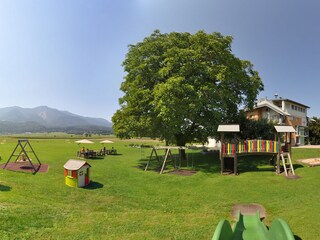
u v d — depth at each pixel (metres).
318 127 51.09
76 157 33.78
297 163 25.42
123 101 30.84
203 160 30.23
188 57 25.33
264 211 12.93
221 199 15.63
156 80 27.38
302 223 10.84
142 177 21.78
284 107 43.56
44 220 10.40
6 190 14.30
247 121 32.31
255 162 27.45
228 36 28.44
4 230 8.93
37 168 23.41
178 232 9.88
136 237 9.31
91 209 13.16
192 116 26.06
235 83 28.84
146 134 28.34
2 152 37.03
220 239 6.75
